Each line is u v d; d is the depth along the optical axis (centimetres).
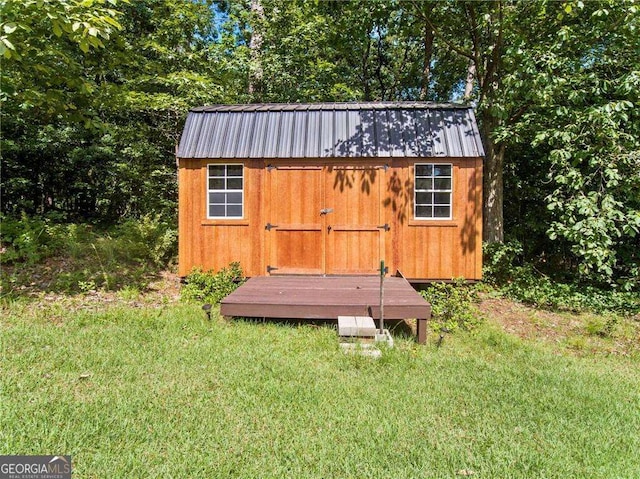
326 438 231
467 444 230
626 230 536
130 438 225
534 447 229
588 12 591
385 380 311
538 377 332
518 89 612
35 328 399
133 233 738
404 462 212
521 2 627
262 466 205
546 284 649
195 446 220
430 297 518
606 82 573
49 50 499
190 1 998
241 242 608
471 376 328
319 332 427
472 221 594
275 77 985
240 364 333
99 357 335
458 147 589
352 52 1098
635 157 534
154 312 477
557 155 567
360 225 602
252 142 605
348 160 601
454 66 1100
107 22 414
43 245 657
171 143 1016
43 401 259
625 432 250
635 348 436
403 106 631
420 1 731
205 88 838
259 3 1016
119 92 634
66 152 922
